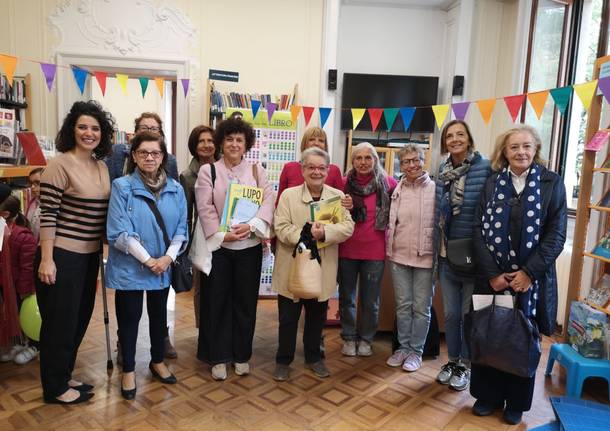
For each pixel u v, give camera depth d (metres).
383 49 5.79
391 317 3.29
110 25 4.86
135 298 2.20
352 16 5.73
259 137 4.04
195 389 2.38
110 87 8.38
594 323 2.46
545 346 3.17
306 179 2.43
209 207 2.34
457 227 2.36
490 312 2.05
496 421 2.18
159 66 4.96
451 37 5.63
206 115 4.98
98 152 2.14
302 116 5.07
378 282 2.79
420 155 2.59
